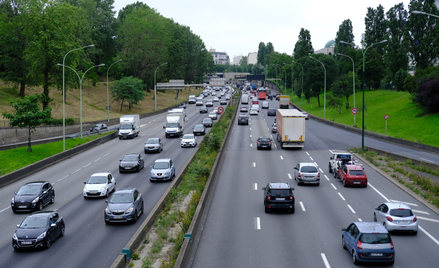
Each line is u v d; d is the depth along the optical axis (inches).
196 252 710.5
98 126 2635.3
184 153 1875.0
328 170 1529.3
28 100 1840.6
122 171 1494.8
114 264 594.9
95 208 1043.9
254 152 1930.4
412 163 1529.3
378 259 619.5
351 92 3683.6
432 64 3282.5
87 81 4566.9
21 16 2834.6
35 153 1878.7
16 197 1028.5
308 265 639.8
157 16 5098.4
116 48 4734.3
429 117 2573.8
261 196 1133.1
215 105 4685.0
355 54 4872.0
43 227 763.4
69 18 2753.4
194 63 6569.9
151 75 4719.5
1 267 666.8
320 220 900.0
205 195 1037.2
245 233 815.7
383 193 1160.2
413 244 733.3
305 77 4367.6
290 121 1957.4
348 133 2600.9
